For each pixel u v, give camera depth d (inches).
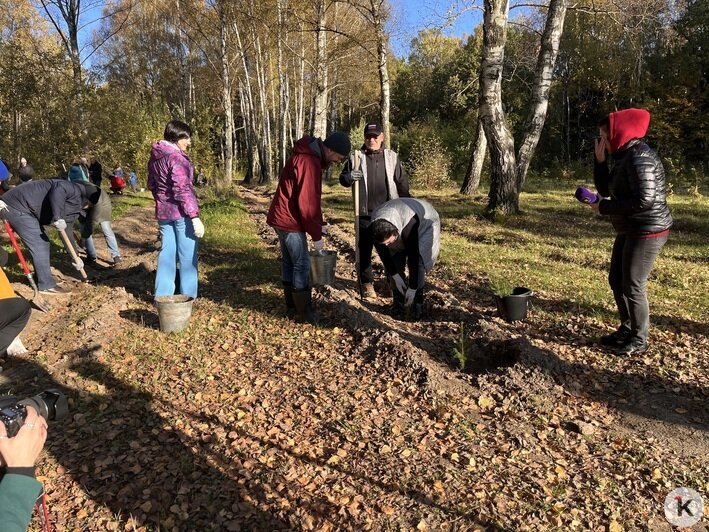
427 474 127.5
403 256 230.1
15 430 61.5
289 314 235.1
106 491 123.8
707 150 1034.1
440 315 231.5
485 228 465.7
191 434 146.0
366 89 1592.0
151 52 1700.3
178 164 228.1
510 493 120.6
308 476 128.0
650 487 122.0
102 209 332.2
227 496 121.3
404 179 252.4
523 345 180.7
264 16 991.6
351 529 110.6
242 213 616.4
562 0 529.0
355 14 915.4
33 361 193.5
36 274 273.1
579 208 571.5
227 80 1091.3
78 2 834.8
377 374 178.2
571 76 1266.0
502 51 493.7
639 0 584.1
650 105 1035.3
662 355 185.2
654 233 170.1
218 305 252.7
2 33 1189.1
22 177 314.3
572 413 153.8
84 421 152.9
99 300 258.7
